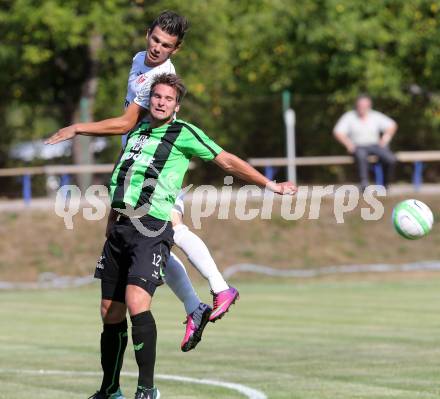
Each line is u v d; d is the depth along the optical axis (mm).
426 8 91625
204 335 39688
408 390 26531
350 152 73125
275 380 28516
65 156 84938
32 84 90750
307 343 36938
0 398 26062
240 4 99875
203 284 63438
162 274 23188
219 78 87750
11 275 67375
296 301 53062
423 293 56094
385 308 48812
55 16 81250
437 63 91375
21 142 85250
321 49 91812
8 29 84375
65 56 89312
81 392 27047
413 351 34344
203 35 87500
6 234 71688
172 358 33500
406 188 82000
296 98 84938
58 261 69125
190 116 85938
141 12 86562
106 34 84938
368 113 73000
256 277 67812
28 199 77562
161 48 23750
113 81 88125
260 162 79188
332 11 90250
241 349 35562
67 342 38469
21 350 36188
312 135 84875
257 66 96625
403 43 90188
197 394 26250
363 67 89812
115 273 23547
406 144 86438
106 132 23328
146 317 22625
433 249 71750
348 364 31547
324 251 71188
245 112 85188
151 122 23406
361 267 69250
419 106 86812
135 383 28969
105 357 24062
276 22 93312
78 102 89875
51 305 53531
